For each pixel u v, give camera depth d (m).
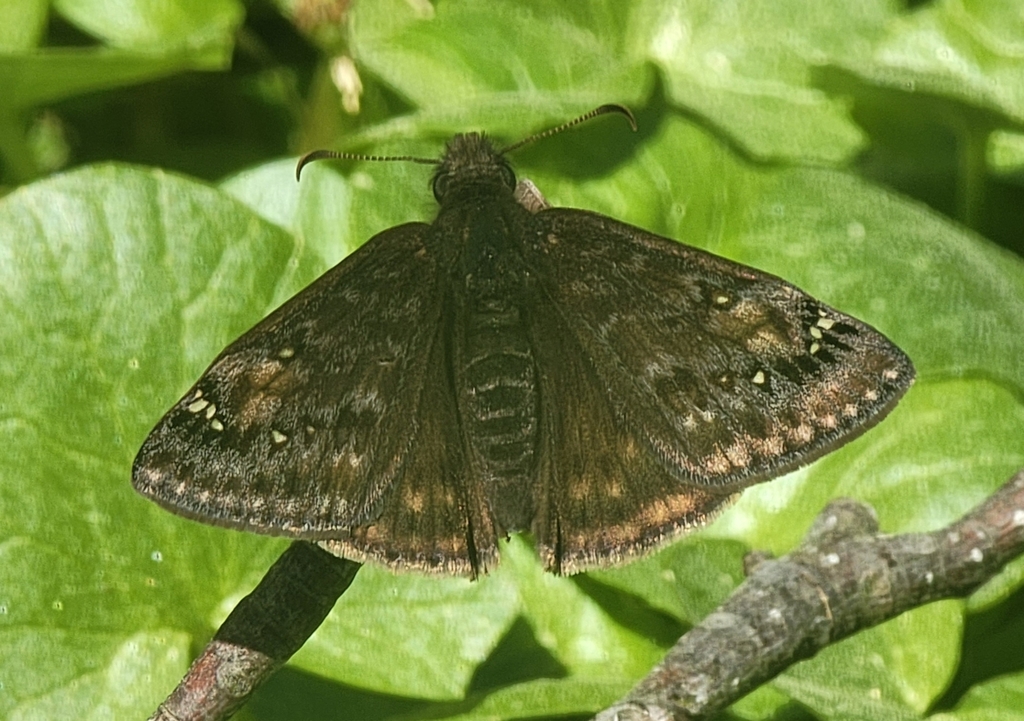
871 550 0.26
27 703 0.26
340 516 0.25
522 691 0.26
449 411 0.26
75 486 0.27
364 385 0.25
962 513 0.27
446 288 0.26
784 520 0.27
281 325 0.25
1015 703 0.27
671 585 0.27
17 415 0.27
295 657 0.27
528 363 0.26
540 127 0.28
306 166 0.28
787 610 0.26
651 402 0.25
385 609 0.27
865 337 0.25
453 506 0.25
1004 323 0.28
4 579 0.26
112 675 0.26
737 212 0.28
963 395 0.28
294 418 0.25
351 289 0.26
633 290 0.26
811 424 0.25
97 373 0.27
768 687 0.26
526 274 0.26
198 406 0.25
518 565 0.27
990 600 0.27
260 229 0.27
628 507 0.25
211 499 0.25
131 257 0.27
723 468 0.25
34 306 0.27
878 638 0.27
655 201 0.28
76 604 0.27
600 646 0.27
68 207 0.27
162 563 0.27
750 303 0.25
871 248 0.28
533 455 0.25
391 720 0.26
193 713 0.25
